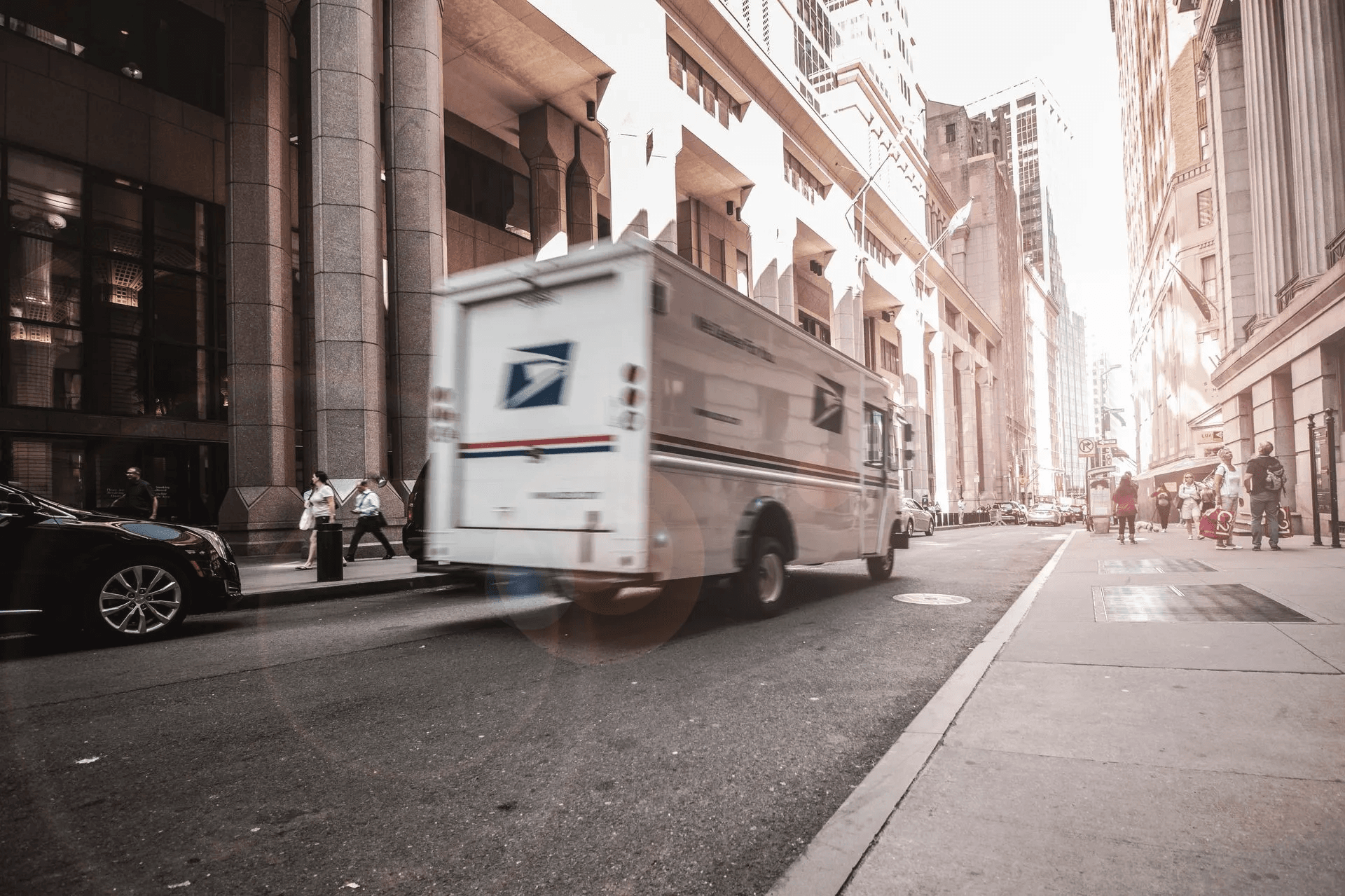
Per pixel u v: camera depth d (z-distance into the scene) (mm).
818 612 8375
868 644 6551
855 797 3008
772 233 33125
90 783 3430
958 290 67125
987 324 80625
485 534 6938
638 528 6125
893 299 51531
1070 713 4039
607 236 28516
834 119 47281
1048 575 10938
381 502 15016
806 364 9000
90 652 6352
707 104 29719
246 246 16453
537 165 24125
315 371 15039
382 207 18234
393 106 16438
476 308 7223
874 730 4152
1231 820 2717
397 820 3027
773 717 4383
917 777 3209
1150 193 55656
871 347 52906
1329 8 16922
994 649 5758
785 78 33781
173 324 18328
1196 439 43750
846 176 42562
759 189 32500
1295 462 18047
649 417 6172
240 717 4414
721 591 8055
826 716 4406
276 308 16656
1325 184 16891
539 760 3693
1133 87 64375
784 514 8242
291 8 17531
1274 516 13562
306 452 17938
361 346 15000
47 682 5262
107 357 17078
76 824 3006
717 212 34969
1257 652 5289
